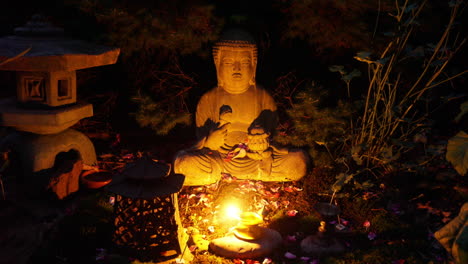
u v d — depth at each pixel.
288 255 3.83
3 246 3.80
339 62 7.00
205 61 7.25
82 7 4.77
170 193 3.52
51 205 4.53
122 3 4.91
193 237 4.10
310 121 5.25
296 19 5.23
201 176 5.02
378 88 4.65
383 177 4.86
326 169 5.14
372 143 5.05
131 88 6.89
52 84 4.52
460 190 4.54
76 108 4.76
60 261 3.69
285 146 5.40
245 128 5.55
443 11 5.40
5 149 4.71
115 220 3.69
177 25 5.16
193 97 7.32
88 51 4.50
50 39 4.54
